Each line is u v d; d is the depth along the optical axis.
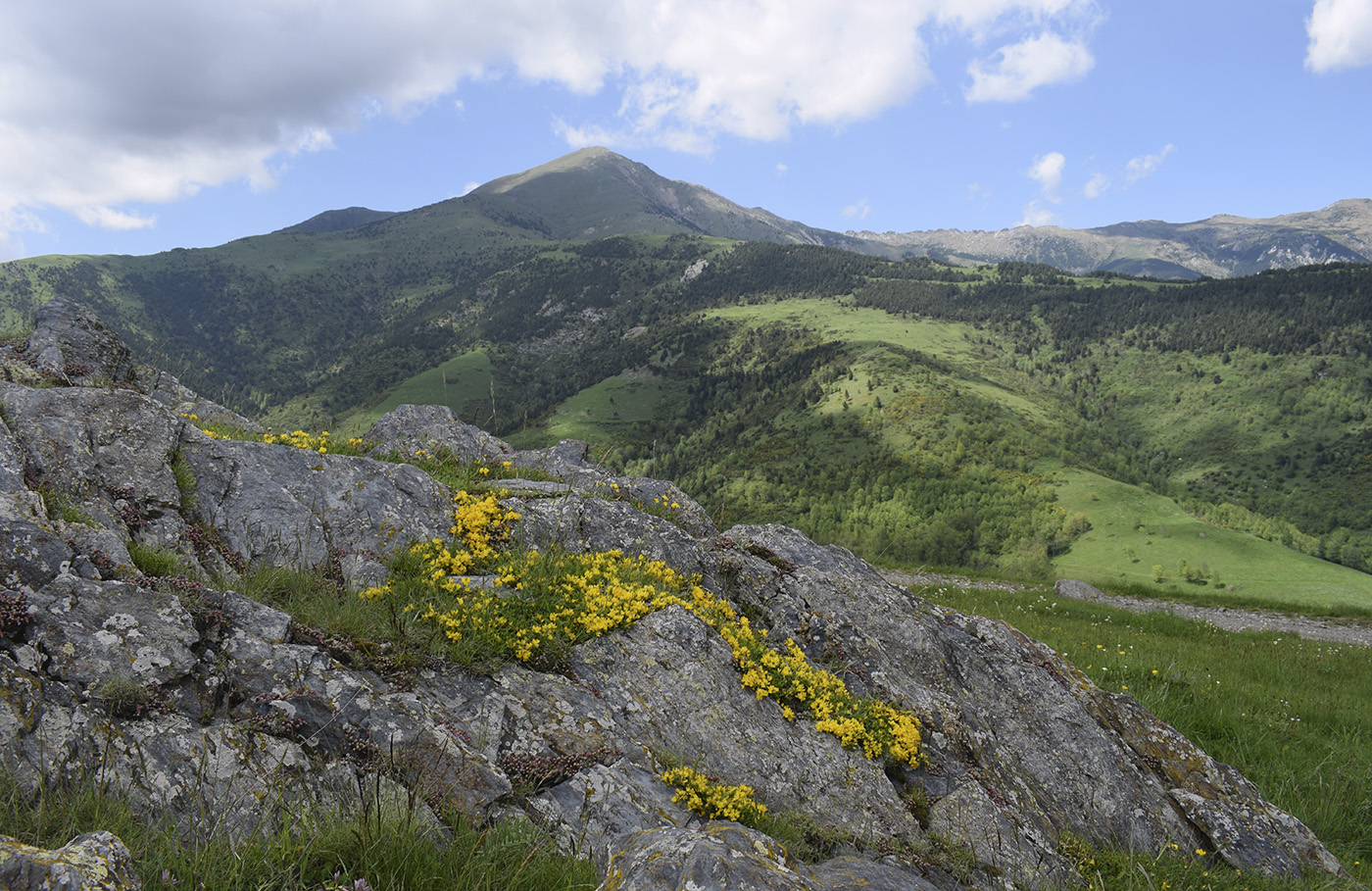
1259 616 34.22
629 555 10.43
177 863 4.16
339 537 8.70
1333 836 10.84
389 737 5.70
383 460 11.31
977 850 7.55
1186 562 195.88
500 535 9.84
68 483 7.18
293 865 4.27
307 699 5.68
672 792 6.49
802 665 9.07
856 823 7.24
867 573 12.83
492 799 5.65
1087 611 28.92
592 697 7.23
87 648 5.20
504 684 6.91
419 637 6.96
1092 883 7.83
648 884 4.37
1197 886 8.18
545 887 4.93
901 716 8.82
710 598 9.95
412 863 4.67
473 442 13.92
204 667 5.62
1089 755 9.83
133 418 8.24
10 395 7.72
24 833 3.97
